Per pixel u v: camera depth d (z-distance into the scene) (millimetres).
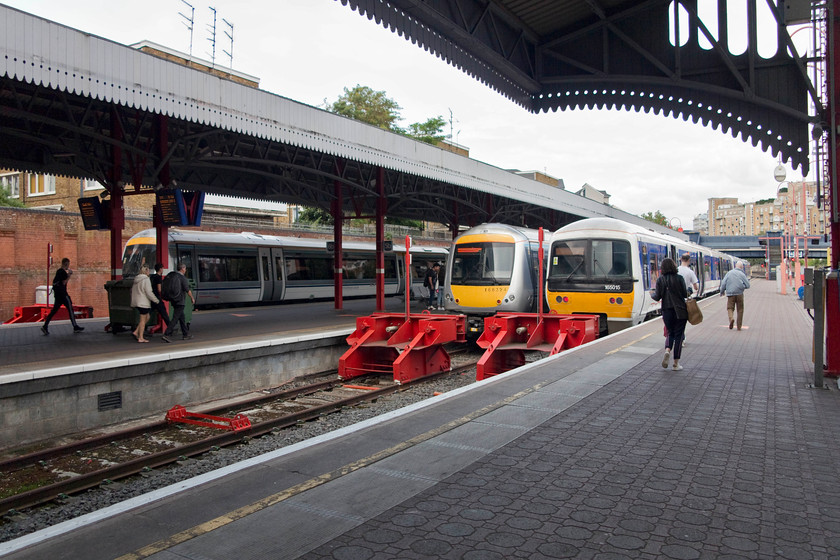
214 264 24594
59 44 9484
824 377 7941
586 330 12000
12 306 27141
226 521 3602
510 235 17703
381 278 20906
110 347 11602
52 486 6449
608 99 11758
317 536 3414
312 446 5090
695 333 14141
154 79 11047
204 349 11148
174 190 13523
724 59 10164
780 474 4469
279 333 14094
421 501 3941
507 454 4918
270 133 13836
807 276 7930
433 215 32844
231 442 8336
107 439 8516
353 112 46719
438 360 13547
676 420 6012
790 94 9922
